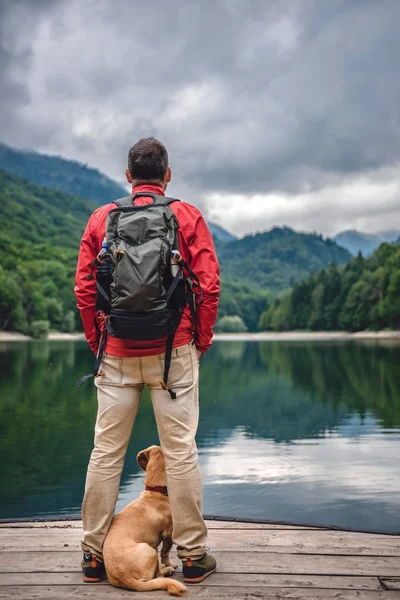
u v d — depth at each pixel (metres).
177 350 2.72
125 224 2.56
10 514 6.57
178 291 2.63
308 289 146.62
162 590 2.60
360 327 119.19
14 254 147.50
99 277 2.62
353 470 8.70
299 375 27.94
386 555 3.05
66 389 20.81
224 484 7.98
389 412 15.16
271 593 2.59
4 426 13.05
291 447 10.76
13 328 102.88
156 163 2.83
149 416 14.80
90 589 2.64
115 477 2.77
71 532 3.52
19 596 2.57
